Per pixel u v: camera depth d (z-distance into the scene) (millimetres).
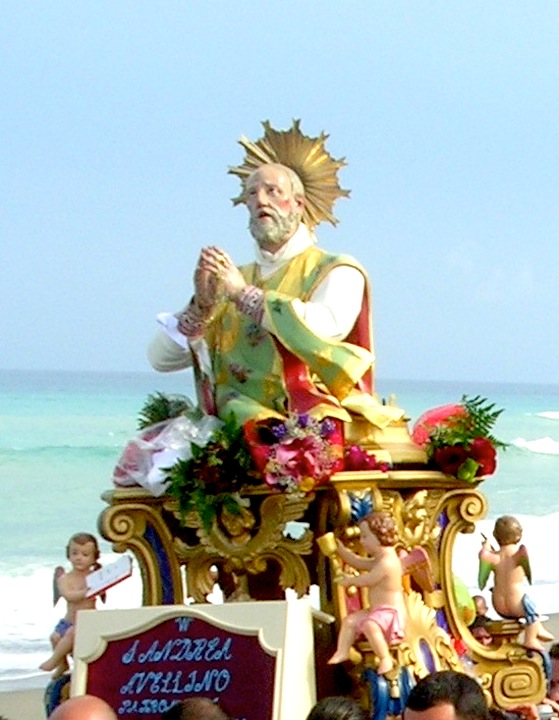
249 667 9312
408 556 10320
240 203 11469
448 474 10820
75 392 98188
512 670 11148
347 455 10461
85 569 11070
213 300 10828
